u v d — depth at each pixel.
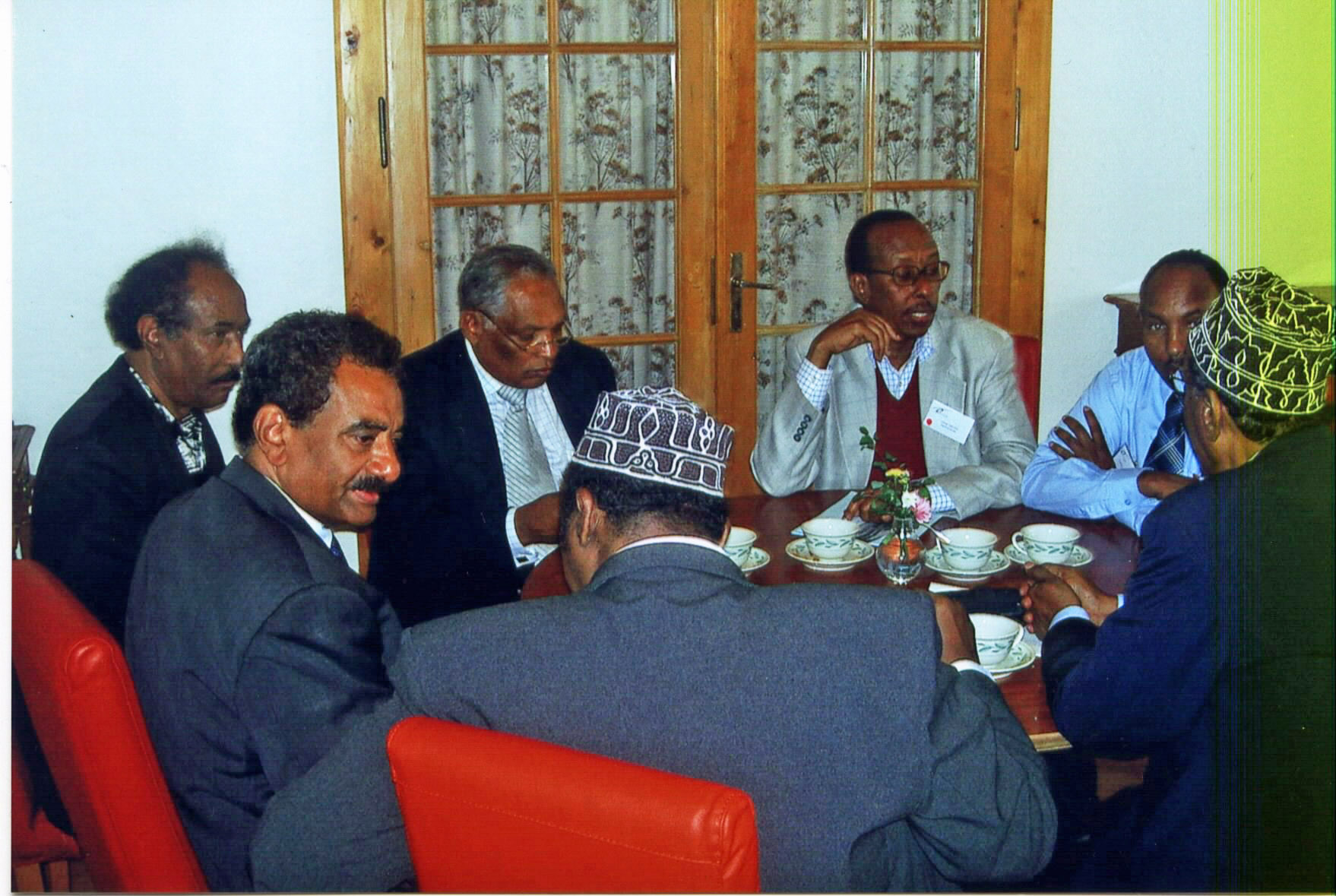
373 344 1.57
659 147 3.45
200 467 2.60
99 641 1.34
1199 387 1.56
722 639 1.10
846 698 1.09
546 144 3.36
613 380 2.54
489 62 3.28
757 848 0.98
